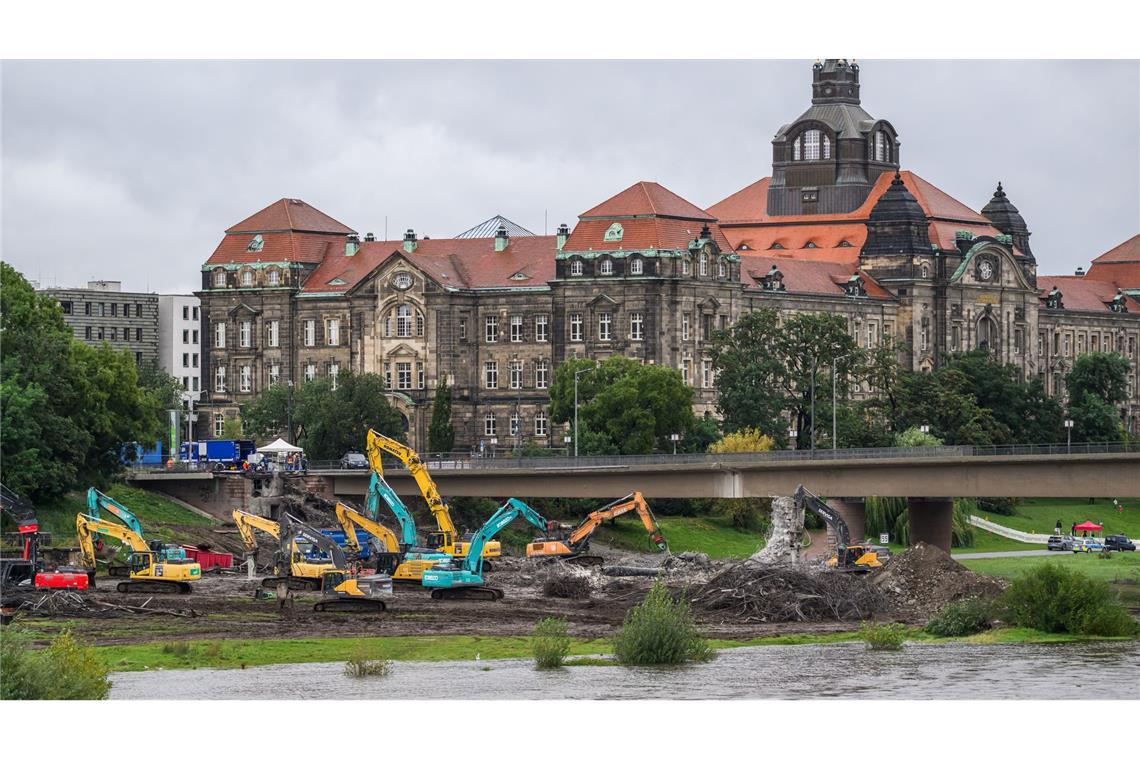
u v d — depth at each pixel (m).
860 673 190.88
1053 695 178.38
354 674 191.12
